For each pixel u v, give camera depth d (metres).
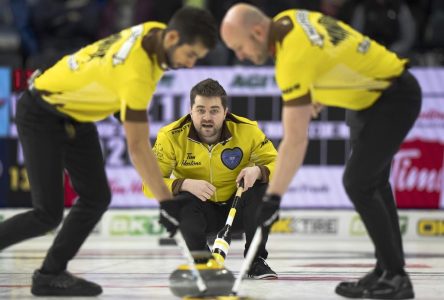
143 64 7.50
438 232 17.34
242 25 7.53
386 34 19.05
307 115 7.45
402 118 7.96
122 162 17.33
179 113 17.12
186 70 17.14
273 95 17.08
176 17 7.37
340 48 7.64
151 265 12.27
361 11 19.16
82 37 20.09
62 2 20.17
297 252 14.63
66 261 8.64
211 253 8.95
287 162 7.48
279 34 7.54
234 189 10.35
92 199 8.53
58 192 8.35
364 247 15.75
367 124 8.05
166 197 7.75
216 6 20.02
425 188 17.27
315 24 7.73
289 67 7.41
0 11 22.89
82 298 8.53
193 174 10.23
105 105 8.04
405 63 8.16
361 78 7.80
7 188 17.31
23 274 11.00
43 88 8.15
